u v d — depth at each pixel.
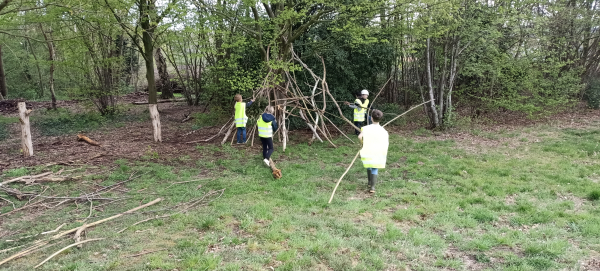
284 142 8.82
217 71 12.06
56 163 7.38
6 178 6.38
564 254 3.70
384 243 4.04
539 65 12.29
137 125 12.59
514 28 10.94
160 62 18.61
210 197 5.69
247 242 4.09
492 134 10.34
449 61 11.84
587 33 12.84
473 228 4.45
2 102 17.44
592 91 13.50
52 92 15.95
